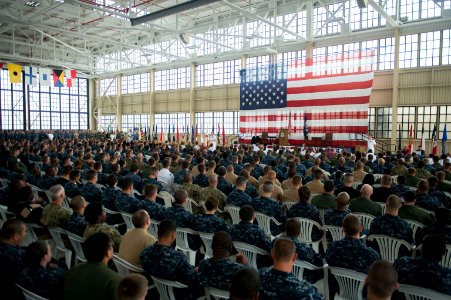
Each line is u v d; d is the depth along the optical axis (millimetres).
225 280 3057
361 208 5660
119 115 36375
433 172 9828
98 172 8758
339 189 6910
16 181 5668
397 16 18344
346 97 19281
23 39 30484
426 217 5184
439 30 18188
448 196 7426
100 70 33219
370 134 20203
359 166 8984
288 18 23250
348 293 3592
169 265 3328
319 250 5684
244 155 13711
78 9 22859
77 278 2738
